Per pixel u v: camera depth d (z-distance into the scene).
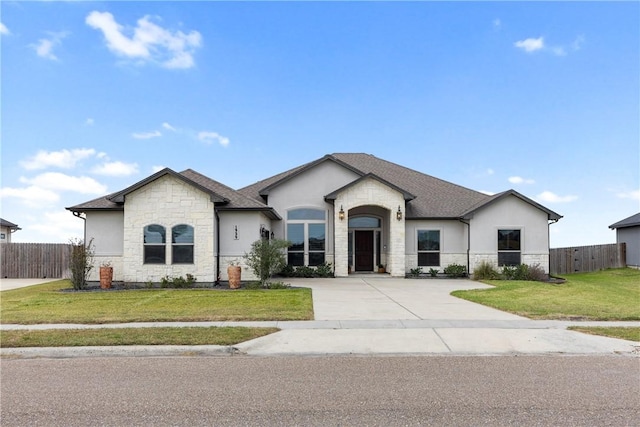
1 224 33.44
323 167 24.48
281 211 24.25
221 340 8.95
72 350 8.34
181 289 17.88
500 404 5.63
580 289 17.77
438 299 14.91
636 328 10.23
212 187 21.34
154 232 19.38
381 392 6.10
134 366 7.53
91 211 20.00
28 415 5.29
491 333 9.75
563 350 8.55
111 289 18.20
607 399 5.83
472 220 23.31
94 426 4.96
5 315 11.76
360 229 25.55
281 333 9.70
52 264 26.94
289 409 5.46
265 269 18.50
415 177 28.83
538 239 23.38
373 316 11.64
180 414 5.30
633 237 31.47
